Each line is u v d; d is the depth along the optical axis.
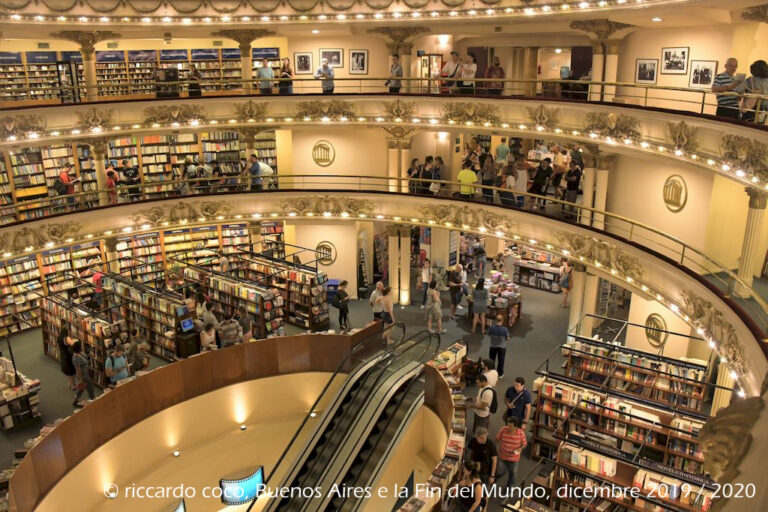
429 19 19.05
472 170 21.09
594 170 17.84
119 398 13.60
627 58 18.62
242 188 22.31
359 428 13.62
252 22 19.95
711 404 13.96
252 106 20.78
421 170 22.17
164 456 14.69
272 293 18.70
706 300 11.94
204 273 20.42
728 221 15.21
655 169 16.62
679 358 15.16
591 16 16.64
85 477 12.86
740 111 11.41
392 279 22.34
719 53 15.62
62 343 15.85
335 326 20.61
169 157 23.22
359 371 15.06
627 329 18.02
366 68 23.23
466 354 16.72
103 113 19.02
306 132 23.62
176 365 14.68
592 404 12.71
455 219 20.20
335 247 23.06
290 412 16.47
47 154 20.88
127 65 22.94
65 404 15.81
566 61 26.22
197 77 20.44
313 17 19.86
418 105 20.09
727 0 12.38
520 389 13.16
